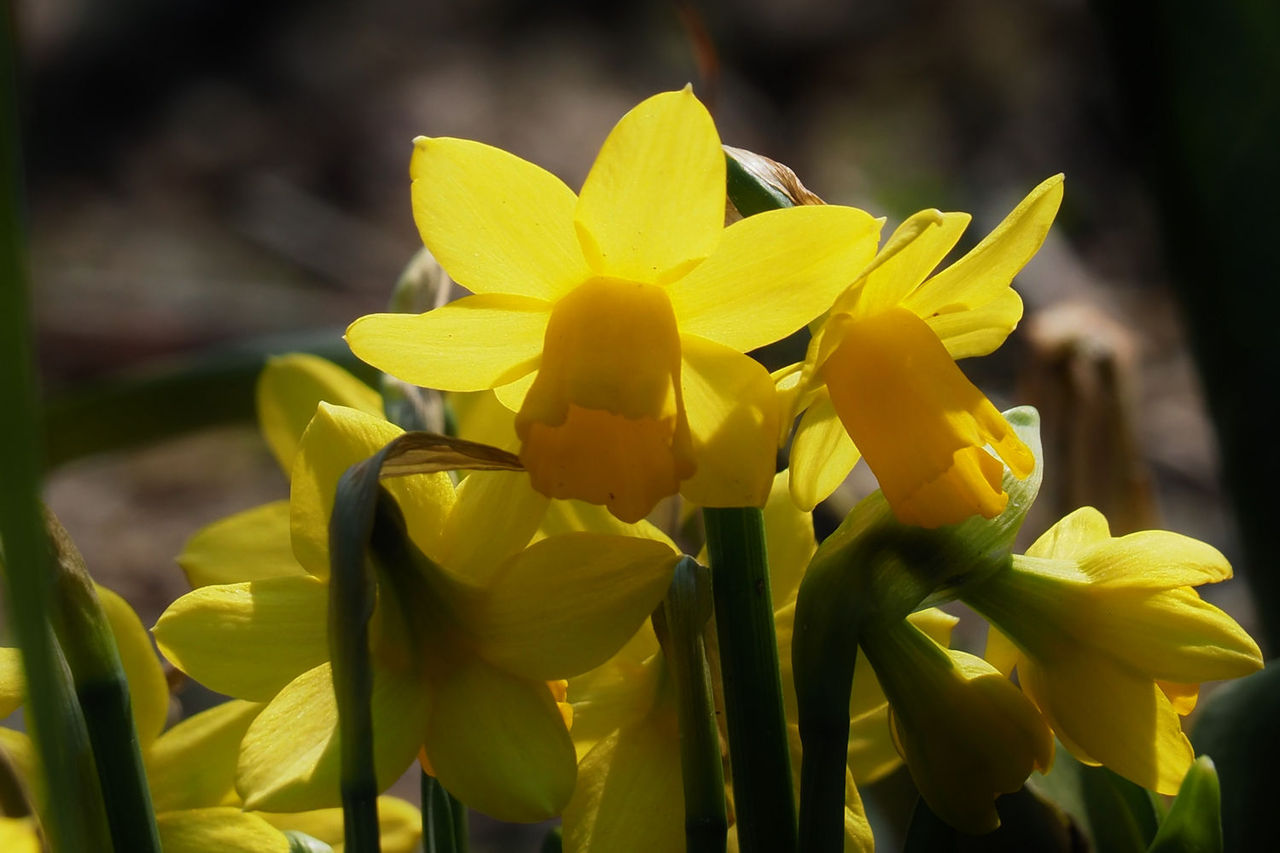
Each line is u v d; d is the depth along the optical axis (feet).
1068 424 2.09
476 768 1.39
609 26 11.00
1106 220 7.58
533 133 9.87
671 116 1.37
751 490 1.40
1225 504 1.80
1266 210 1.71
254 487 5.70
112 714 1.41
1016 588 1.46
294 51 10.08
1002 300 1.46
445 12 10.81
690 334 1.43
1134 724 1.45
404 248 8.04
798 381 1.42
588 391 1.39
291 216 8.28
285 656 1.43
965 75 9.97
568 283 1.42
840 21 10.91
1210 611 1.45
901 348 1.42
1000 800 1.51
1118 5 1.74
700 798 1.39
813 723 1.41
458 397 1.63
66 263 7.48
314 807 1.38
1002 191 8.18
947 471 1.41
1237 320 1.73
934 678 1.43
